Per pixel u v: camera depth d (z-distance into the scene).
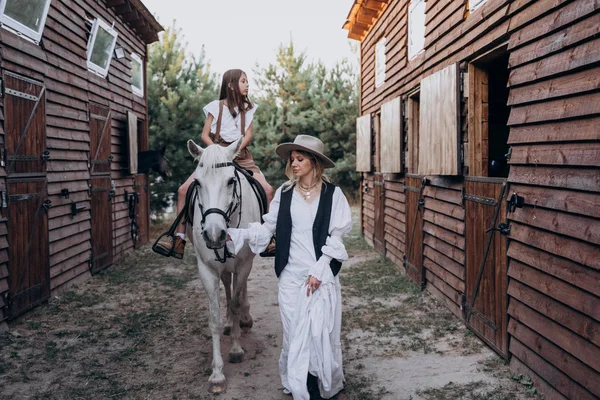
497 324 3.96
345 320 5.03
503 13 3.76
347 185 19.00
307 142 3.10
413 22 6.71
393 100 7.48
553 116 3.05
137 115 10.45
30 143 5.39
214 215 3.13
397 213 7.61
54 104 6.17
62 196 6.29
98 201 7.59
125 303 5.89
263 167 18.94
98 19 7.47
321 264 2.97
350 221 3.13
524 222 3.42
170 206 14.60
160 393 3.50
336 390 3.19
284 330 3.13
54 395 3.47
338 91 19.16
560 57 2.98
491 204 4.03
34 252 5.44
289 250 3.12
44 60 5.82
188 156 14.38
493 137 6.47
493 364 3.78
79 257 6.88
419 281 6.27
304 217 3.11
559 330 2.99
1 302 4.73
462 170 4.76
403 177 7.25
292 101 19.17
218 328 3.61
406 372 3.74
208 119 4.11
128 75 9.80
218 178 3.24
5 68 4.94
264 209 4.13
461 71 4.75
